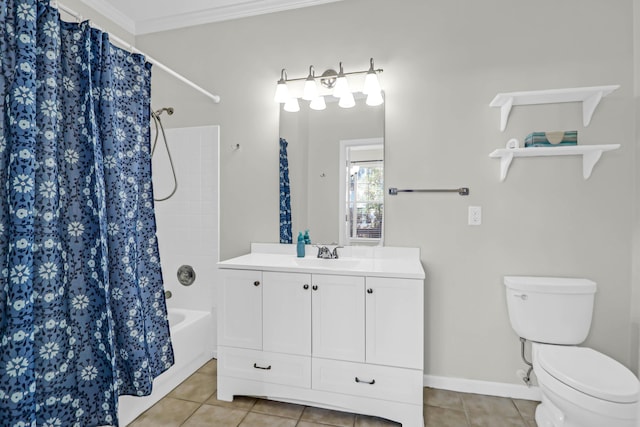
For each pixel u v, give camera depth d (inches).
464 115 82.5
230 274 77.9
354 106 89.3
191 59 102.1
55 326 50.8
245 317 76.8
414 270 70.2
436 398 79.3
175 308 102.7
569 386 54.3
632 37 73.8
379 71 86.8
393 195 86.9
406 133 86.0
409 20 85.7
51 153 49.6
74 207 54.7
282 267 74.2
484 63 81.4
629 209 74.0
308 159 92.7
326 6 91.5
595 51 75.5
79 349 55.2
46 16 49.8
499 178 80.7
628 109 73.9
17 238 44.1
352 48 89.5
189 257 102.0
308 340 72.7
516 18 79.6
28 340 44.7
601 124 75.2
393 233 87.0
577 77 76.4
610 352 75.0
